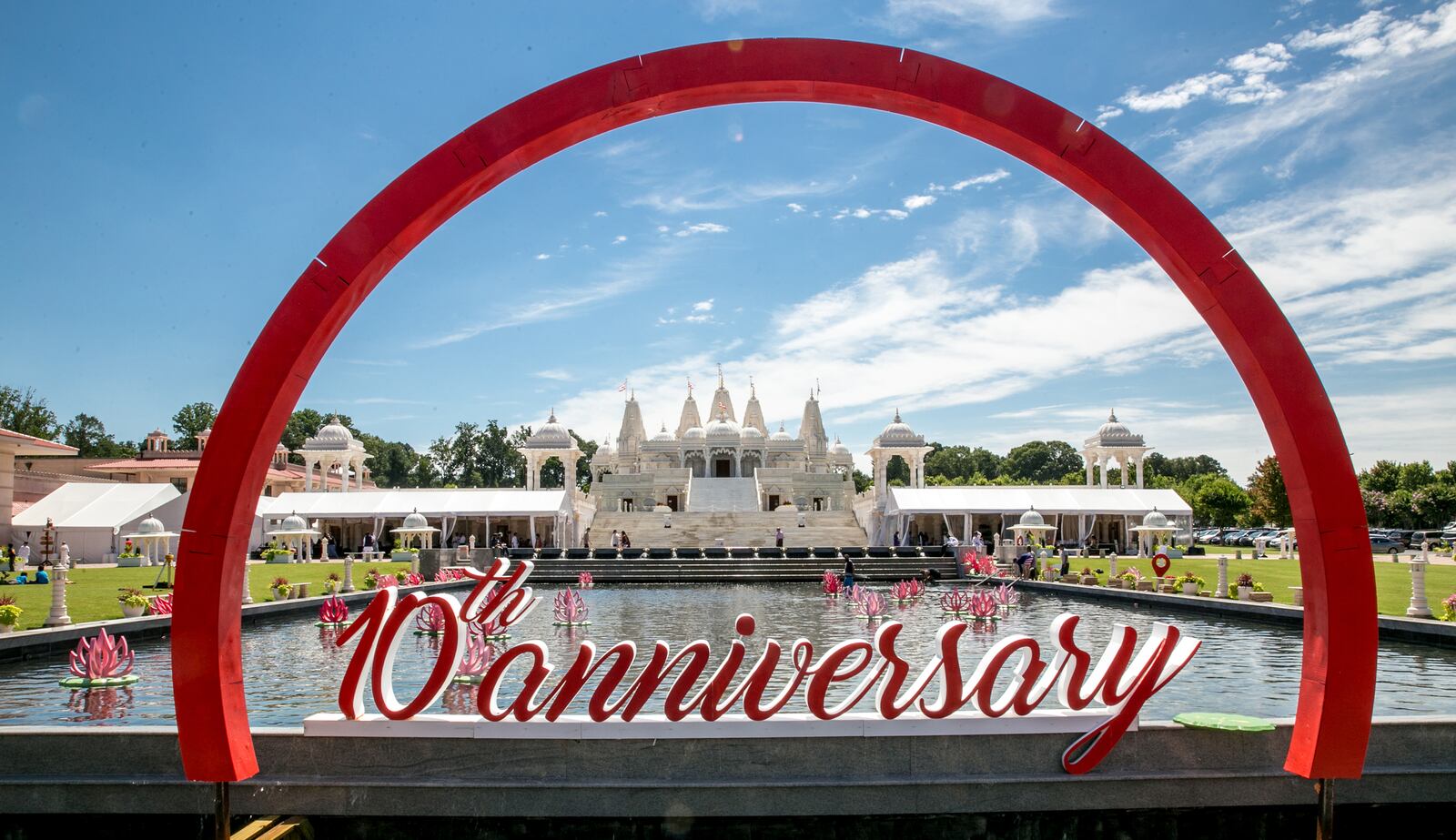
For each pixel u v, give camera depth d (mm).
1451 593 25641
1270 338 8203
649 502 71438
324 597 28578
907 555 45500
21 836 8844
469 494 56000
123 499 48156
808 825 8891
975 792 8961
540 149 8594
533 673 9102
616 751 9016
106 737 8953
